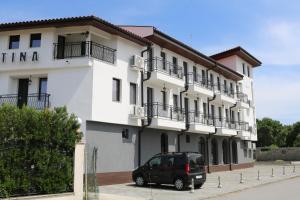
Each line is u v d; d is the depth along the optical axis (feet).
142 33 86.79
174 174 63.72
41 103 70.54
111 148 72.13
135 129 79.92
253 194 58.85
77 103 68.59
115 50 75.82
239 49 142.31
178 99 98.63
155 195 56.24
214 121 116.06
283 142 276.21
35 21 70.64
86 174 50.14
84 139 66.69
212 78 121.19
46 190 44.21
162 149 90.22
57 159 45.70
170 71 92.17
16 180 41.86
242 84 147.64
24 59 71.77
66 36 75.25
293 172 114.73
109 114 71.92
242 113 145.48
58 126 46.06
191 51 101.19
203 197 54.29
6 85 73.20
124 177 74.54
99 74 70.59
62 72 70.44
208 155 112.98
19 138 42.88
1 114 42.11
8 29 72.90
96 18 69.31
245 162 143.23
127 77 78.33
